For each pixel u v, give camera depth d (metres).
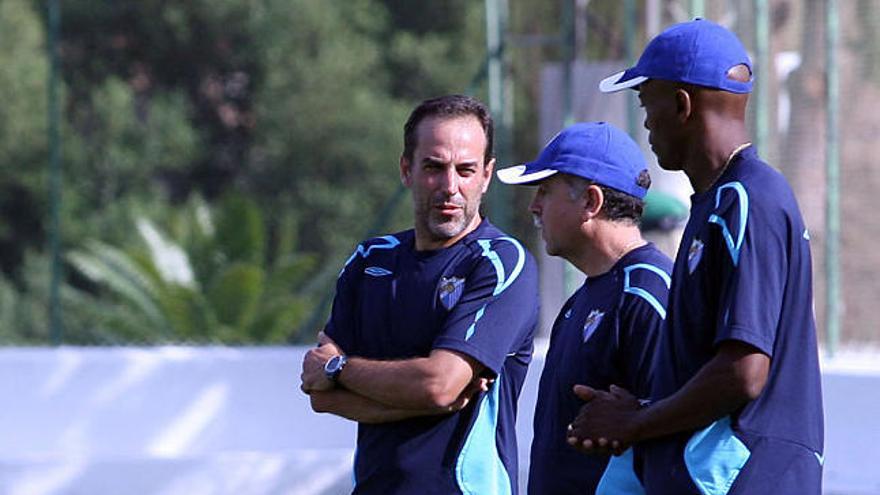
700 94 13.09
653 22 37.19
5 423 31.64
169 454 30.91
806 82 32.38
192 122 93.44
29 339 80.19
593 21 38.94
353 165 89.38
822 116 32.16
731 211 12.63
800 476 12.58
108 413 31.83
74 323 71.12
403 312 14.95
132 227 85.50
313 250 88.25
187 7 92.75
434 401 14.36
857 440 25.31
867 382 25.28
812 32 32.28
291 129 89.44
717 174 13.12
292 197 88.88
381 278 15.19
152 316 67.00
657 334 14.62
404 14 92.50
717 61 13.06
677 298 13.00
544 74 38.88
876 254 31.83
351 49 90.38
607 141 15.38
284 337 67.19
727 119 13.13
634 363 14.70
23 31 90.25
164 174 93.56
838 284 31.28
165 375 32.03
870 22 31.97
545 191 15.57
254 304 66.50
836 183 31.34
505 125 40.56
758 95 32.66
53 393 31.80
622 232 15.37
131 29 93.44
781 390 12.62
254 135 91.62
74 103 90.94
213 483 28.61
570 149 15.34
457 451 14.71
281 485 28.78
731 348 12.37
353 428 31.80
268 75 90.81
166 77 94.31
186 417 31.94
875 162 32.03
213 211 86.88
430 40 90.69
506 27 42.00
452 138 14.84
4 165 87.88
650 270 14.95
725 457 12.58
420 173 14.93
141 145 90.50
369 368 14.68
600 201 15.23
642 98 13.51
